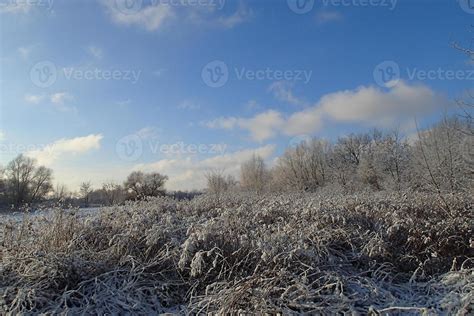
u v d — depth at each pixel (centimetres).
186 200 1224
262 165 3891
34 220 660
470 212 787
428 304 470
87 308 445
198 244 571
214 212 932
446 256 622
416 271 554
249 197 1292
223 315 424
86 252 568
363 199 934
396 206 826
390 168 2723
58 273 502
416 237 645
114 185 1375
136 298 478
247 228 666
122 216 736
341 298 448
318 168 3909
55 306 449
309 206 791
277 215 813
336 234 658
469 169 1541
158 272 537
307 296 450
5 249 548
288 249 551
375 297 476
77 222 676
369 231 701
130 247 590
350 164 3775
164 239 609
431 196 921
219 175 2289
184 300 498
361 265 607
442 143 1745
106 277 518
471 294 447
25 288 453
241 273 519
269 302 438
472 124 1491
